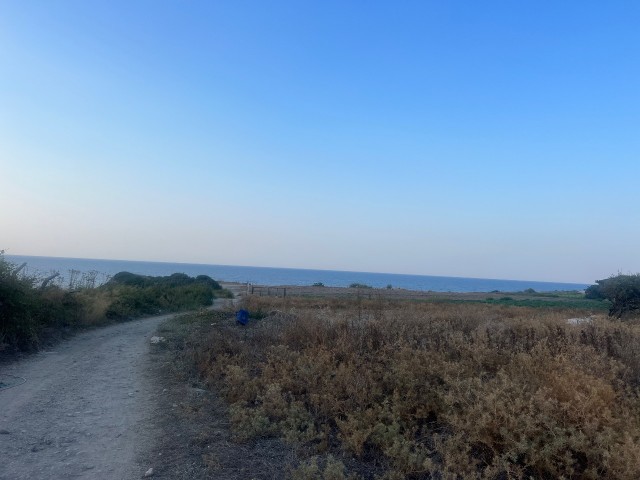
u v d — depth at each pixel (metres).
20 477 6.14
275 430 7.62
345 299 34.28
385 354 10.08
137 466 6.59
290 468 6.30
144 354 14.84
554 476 5.77
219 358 11.85
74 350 15.33
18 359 13.28
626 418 6.48
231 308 26.83
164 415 8.69
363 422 7.30
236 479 6.17
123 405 9.33
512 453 5.90
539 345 9.20
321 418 8.06
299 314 16.02
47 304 17.83
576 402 6.53
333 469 5.85
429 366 8.66
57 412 8.75
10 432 7.62
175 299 35.16
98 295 24.08
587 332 10.75
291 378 9.47
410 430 7.21
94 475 6.30
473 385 7.64
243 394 9.17
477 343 9.93
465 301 46.47
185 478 6.23
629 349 9.41
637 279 23.78
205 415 8.65
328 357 10.05
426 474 6.12
